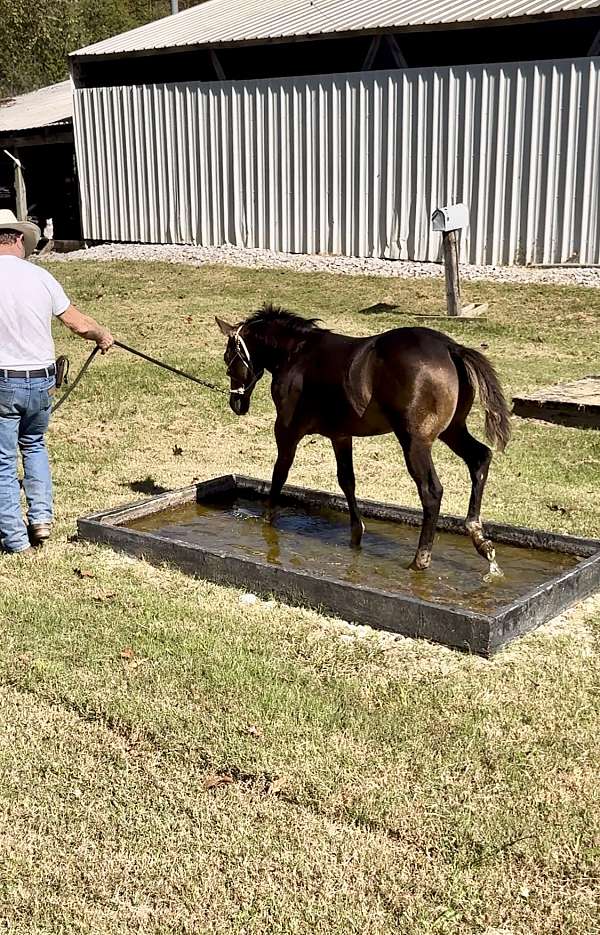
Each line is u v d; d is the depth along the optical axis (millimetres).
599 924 3578
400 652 5547
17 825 4172
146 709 4984
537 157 17484
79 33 40719
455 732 4746
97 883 3840
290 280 19219
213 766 4531
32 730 4848
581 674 5277
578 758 4535
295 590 6164
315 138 20344
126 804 4289
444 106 18297
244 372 7176
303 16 22391
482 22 17547
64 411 11336
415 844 4000
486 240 18438
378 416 6234
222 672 5316
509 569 6535
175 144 23094
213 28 23938
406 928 3572
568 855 3906
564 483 8523
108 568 6832
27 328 6789
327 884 3787
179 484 8766
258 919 3639
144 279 20391
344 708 4969
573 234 17422
